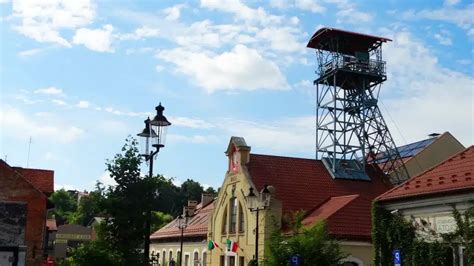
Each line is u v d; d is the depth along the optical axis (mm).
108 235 20578
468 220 19297
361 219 31109
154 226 26078
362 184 40094
